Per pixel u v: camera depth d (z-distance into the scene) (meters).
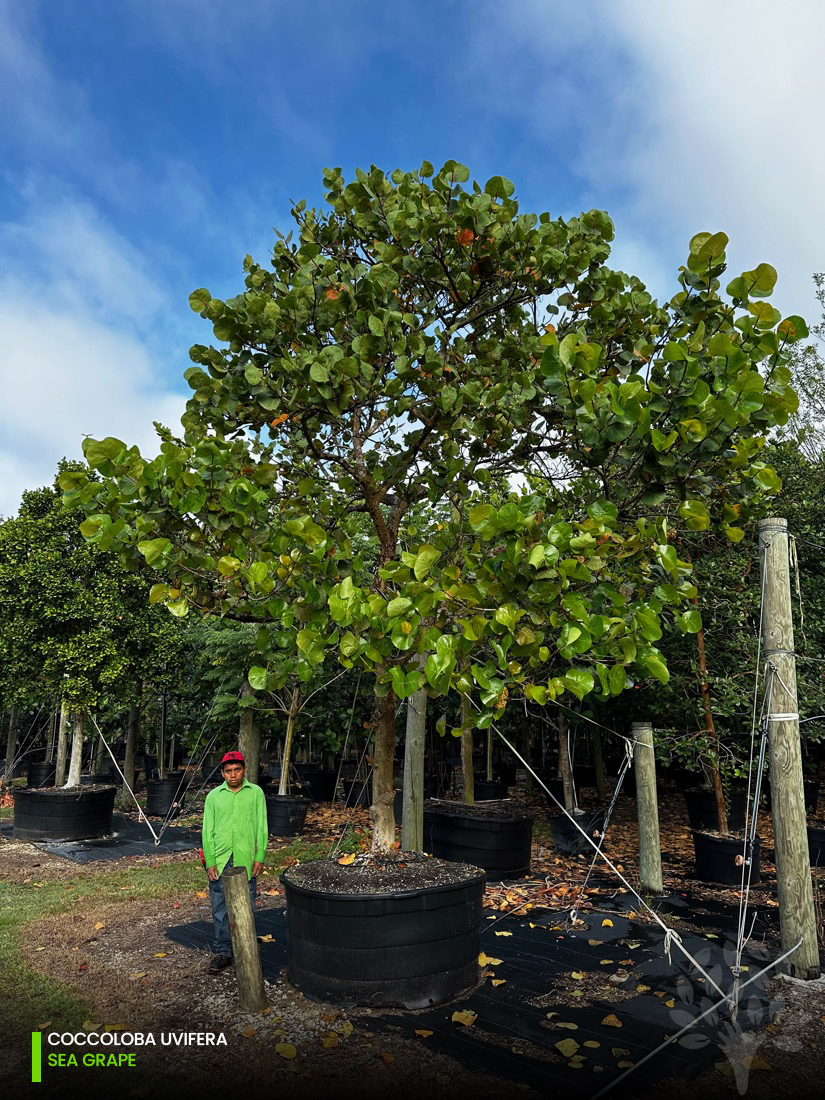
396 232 3.89
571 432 3.68
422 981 3.59
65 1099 2.80
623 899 5.62
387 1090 2.82
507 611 2.77
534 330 4.17
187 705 12.19
